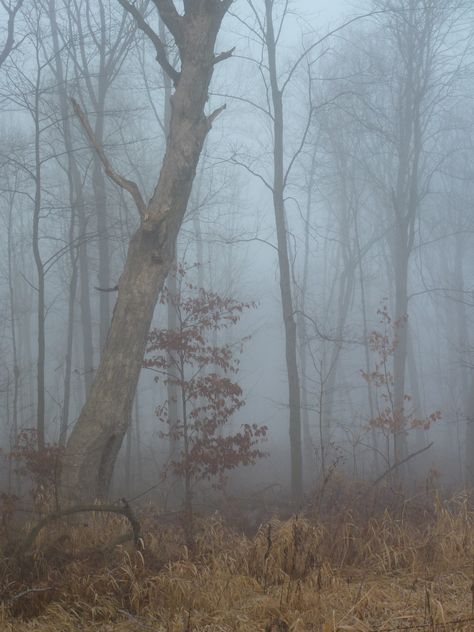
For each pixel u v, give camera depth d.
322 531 7.96
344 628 5.70
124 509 7.25
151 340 12.42
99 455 10.17
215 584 6.74
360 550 7.79
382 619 5.99
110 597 6.47
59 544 7.78
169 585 6.59
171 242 10.90
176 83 11.58
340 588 6.71
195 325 12.42
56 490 8.98
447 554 7.69
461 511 8.79
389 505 9.54
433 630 5.64
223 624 5.98
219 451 11.67
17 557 7.08
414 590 6.75
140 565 7.08
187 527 8.27
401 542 8.09
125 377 10.44
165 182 10.88
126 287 10.67
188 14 11.38
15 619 6.14
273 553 7.31
